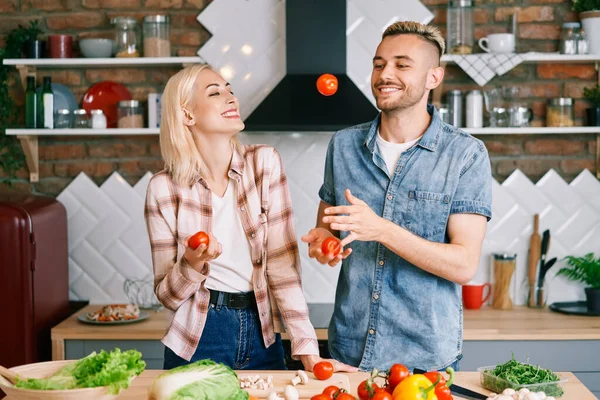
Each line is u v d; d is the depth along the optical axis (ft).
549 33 12.40
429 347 7.28
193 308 7.45
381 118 7.59
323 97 11.51
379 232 6.72
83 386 5.34
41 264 11.44
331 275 12.63
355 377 6.73
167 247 7.63
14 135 12.80
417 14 12.39
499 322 11.29
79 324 11.36
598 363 10.84
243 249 7.60
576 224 12.55
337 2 11.81
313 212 12.60
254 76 12.56
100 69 12.75
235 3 12.49
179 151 7.52
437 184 7.28
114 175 12.81
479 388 6.64
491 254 12.52
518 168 12.59
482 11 12.49
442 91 12.48
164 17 12.16
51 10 12.75
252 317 7.62
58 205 12.31
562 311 11.82
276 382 6.45
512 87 12.19
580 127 11.80
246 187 7.63
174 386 5.37
